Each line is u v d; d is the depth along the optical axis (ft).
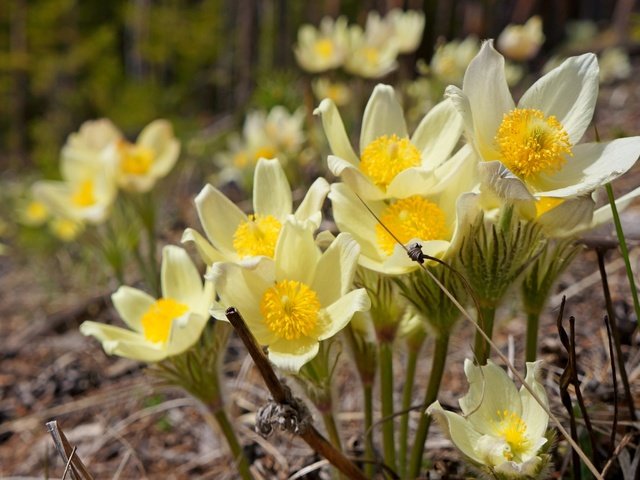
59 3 7.91
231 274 0.95
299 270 0.97
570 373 0.98
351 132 2.56
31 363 2.17
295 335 0.95
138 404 1.81
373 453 1.13
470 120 0.90
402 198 0.99
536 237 0.95
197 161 3.52
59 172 3.90
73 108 7.65
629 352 1.39
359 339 1.09
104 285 2.70
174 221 2.94
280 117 2.30
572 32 5.15
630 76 3.91
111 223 2.17
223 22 7.50
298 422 0.94
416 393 1.52
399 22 2.54
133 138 6.23
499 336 1.64
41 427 1.81
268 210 1.06
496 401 0.93
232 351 1.92
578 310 1.64
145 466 1.58
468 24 4.17
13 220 3.82
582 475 1.13
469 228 0.94
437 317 1.00
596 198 1.09
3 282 3.35
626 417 1.18
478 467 0.91
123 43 9.01
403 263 0.95
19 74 8.20
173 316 1.14
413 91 2.39
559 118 0.98
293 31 6.19
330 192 1.00
